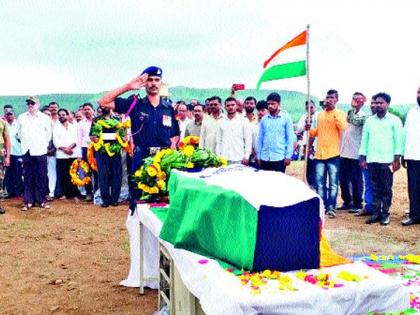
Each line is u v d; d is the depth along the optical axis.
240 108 10.73
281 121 9.34
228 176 3.74
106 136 11.05
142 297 5.68
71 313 5.33
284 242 3.15
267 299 2.74
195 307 3.54
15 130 12.68
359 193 10.02
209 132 9.33
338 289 2.89
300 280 3.03
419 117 8.70
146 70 5.59
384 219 8.94
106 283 6.23
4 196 12.76
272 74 8.45
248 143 9.36
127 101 5.67
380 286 2.96
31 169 11.12
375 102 8.80
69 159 12.22
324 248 3.46
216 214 3.37
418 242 7.78
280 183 3.37
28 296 5.85
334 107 9.51
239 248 3.20
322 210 3.21
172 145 5.80
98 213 10.61
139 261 5.94
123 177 11.73
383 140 8.80
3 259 7.34
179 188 3.85
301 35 8.08
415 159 8.74
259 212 3.09
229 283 2.95
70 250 7.80
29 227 9.35
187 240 3.52
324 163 9.70
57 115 12.41
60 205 11.55
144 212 4.90
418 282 3.80
